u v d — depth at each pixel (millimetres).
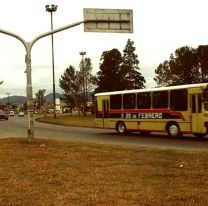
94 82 81875
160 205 8430
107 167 13266
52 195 9469
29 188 10227
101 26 21688
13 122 61750
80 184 10625
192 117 25406
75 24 21281
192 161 14234
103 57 90812
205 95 24859
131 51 92562
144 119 28750
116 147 19484
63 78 83312
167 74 91562
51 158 15562
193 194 9234
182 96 25984
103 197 9172
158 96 27672
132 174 11906
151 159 14977
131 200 8875
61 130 37500
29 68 21031
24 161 14812
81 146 19906
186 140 25328
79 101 84375
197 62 84688
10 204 8734
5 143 21344
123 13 21984
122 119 30672
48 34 21203
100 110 32625
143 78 92812
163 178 11258
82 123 48906
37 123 55500
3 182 11031
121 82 89125
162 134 31078
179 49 87688
